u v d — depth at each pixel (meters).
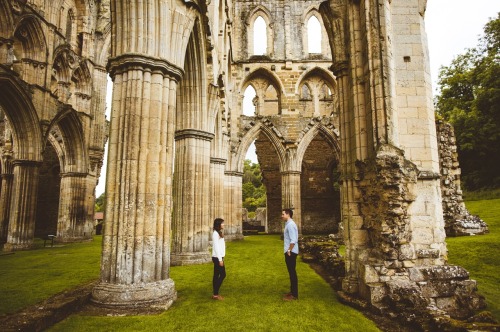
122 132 7.12
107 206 6.98
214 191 20.05
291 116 26.14
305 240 17.23
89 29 25.22
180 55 8.20
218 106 16.36
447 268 6.64
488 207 20.80
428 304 5.89
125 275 6.61
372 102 7.29
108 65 7.48
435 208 7.08
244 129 25.69
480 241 11.40
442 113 35.25
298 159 25.45
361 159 7.68
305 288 8.23
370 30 7.50
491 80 29.72
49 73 19.75
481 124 29.27
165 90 7.57
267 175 32.78
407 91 7.55
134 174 6.94
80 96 24.19
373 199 7.20
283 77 26.64
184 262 11.48
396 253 6.59
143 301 6.42
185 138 12.30
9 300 6.86
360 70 7.91
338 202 31.30
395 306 6.03
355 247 7.54
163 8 7.65
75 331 5.30
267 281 9.02
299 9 27.78
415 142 7.38
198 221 12.09
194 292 7.80
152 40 7.43
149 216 6.96
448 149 14.69
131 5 7.38
